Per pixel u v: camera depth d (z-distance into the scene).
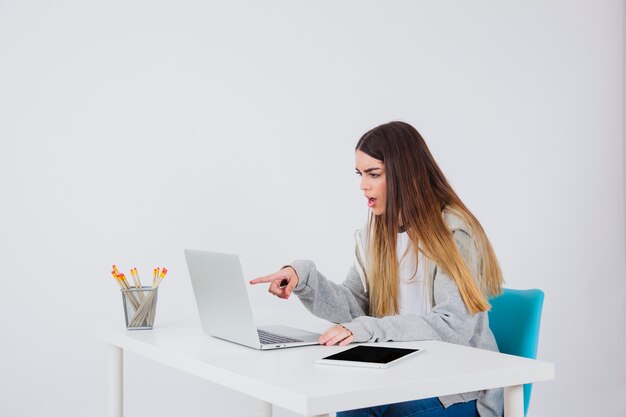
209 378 1.53
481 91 3.61
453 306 1.90
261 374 1.42
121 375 2.07
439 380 1.39
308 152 3.26
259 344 1.68
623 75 3.88
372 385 1.33
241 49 3.13
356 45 3.34
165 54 3.01
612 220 3.84
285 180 3.21
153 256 3.00
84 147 2.89
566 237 3.77
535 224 3.70
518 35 3.69
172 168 3.02
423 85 3.48
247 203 3.14
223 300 1.75
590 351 3.78
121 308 2.96
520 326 2.11
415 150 2.19
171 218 3.02
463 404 1.89
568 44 3.80
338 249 3.33
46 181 2.84
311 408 1.24
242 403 3.14
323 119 3.28
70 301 2.88
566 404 3.72
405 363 1.53
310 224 3.27
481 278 2.05
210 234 3.09
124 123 2.95
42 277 2.83
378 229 2.29
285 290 2.02
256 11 3.15
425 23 3.48
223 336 1.83
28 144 2.81
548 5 3.75
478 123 3.60
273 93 3.19
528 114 3.70
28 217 2.81
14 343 2.79
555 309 3.72
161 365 2.99
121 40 2.95
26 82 2.81
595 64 3.85
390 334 1.78
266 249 3.18
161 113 3.00
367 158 2.26
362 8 3.35
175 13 3.02
